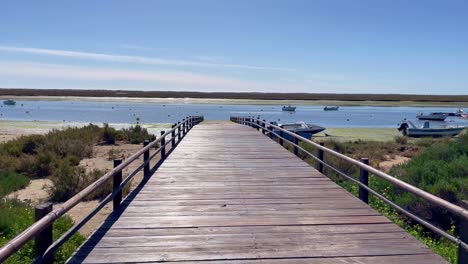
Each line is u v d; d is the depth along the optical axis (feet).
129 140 82.69
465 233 12.41
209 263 14.12
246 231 17.53
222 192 25.05
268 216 19.84
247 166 35.17
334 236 16.85
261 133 71.82
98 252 14.99
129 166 51.06
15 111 239.09
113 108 307.78
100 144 76.84
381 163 64.64
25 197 37.14
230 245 15.81
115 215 19.84
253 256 14.71
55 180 38.86
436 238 26.94
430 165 42.60
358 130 136.36
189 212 20.48
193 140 58.65
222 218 19.47
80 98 618.85
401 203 31.55
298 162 37.60
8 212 26.66
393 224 18.56
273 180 29.01
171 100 612.29
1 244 21.11
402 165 48.98
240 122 111.55
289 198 23.57
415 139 109.50
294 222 18.84
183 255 14.78
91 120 170.09
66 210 12.84
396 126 159.94
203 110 296.92
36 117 185.37
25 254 19.57
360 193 23.12
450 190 33.14
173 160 38.45
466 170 39.50
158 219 19.22
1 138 90.02
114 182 20.93
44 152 56.08
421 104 581.94
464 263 12.41
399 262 14.16
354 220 19.15
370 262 14.16
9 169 46.85
